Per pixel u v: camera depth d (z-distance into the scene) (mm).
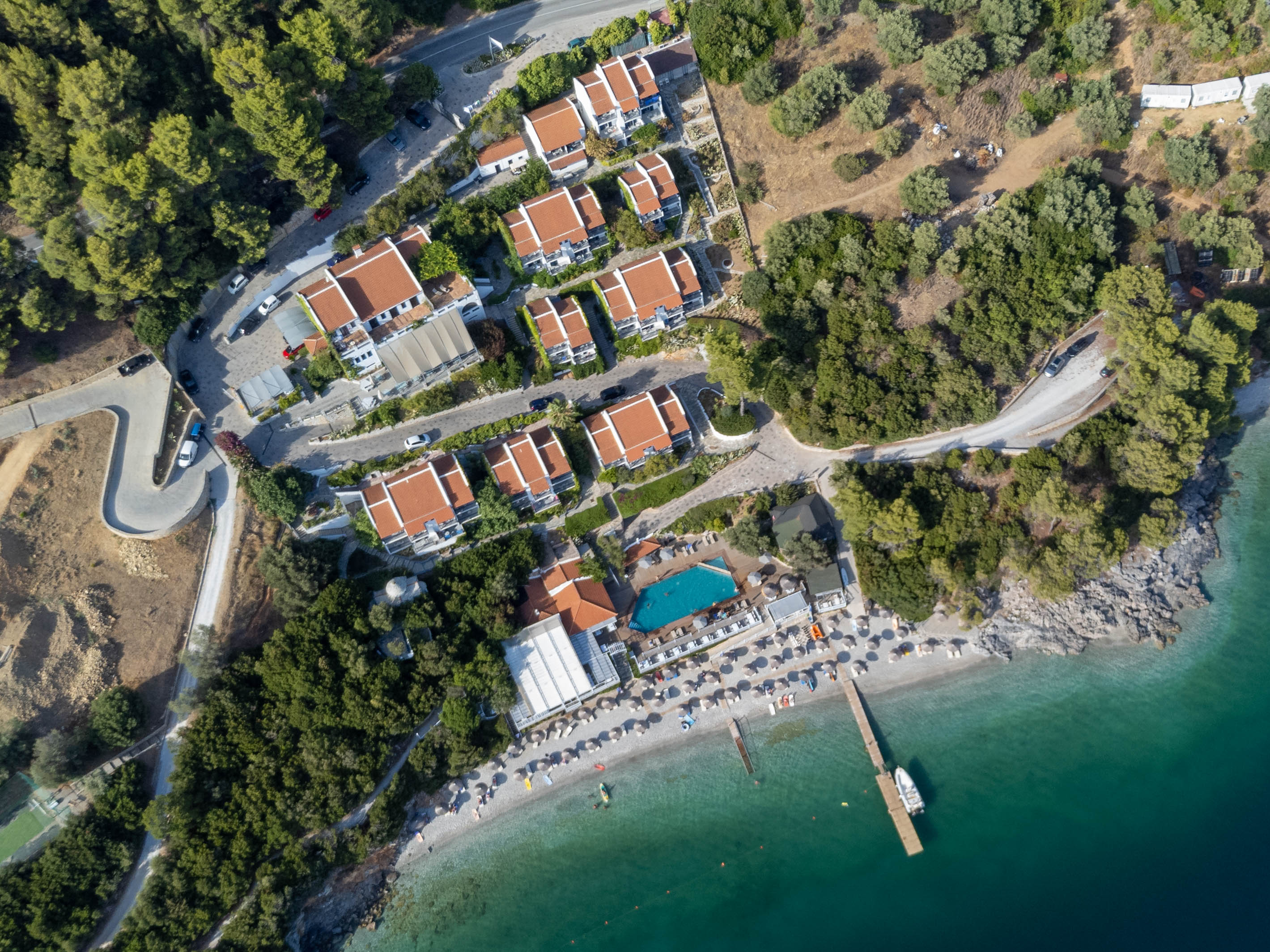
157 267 104250
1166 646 112875
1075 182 119000
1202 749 108062
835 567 113875
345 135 120500
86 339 110188
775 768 110125
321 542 109500
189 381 112812
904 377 116812
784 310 119188
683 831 108812
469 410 118375
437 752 108312
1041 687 112000
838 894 104875
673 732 112125
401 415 116438
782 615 113938
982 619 113250
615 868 107875
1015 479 114500
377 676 105312
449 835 109438
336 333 111125
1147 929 100562
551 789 110812
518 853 108875
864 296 118125
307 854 102875
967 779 108562
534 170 120750
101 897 97062
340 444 114875
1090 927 101125
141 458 108938
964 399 116062
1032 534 114312
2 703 98312
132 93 106500
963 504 113250
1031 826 106188
